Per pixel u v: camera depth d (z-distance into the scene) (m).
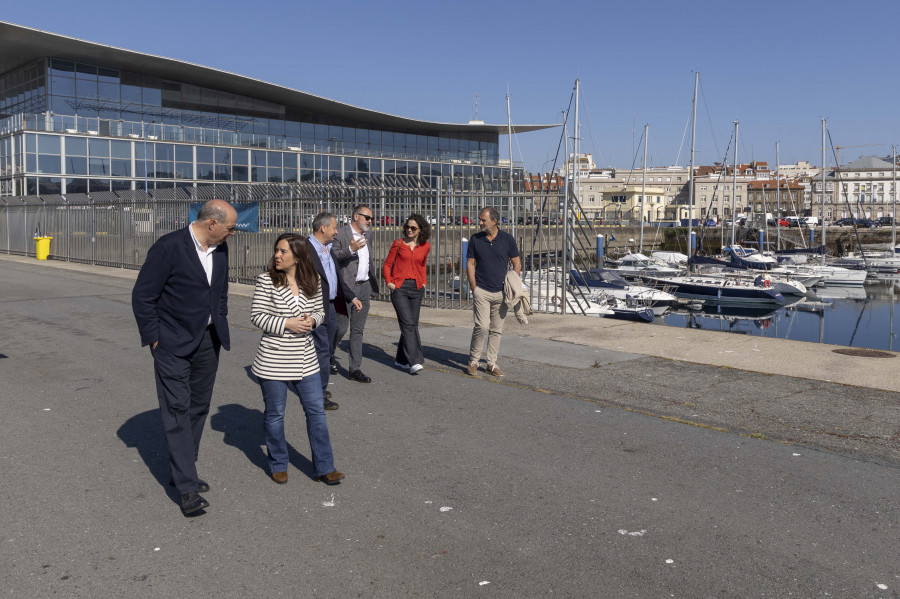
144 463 5.31
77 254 26.55
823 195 48.19
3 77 46.12
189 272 4.37
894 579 3.68
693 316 31.88
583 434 6.01
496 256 7.93
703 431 6.10
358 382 7.81
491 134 67.44
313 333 6.39
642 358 8.99
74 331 11.11
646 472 5.13
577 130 45.22
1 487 4.82
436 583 3.60
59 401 6.98
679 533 4.17
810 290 42.44
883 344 25.11
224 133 47.22
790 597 3.50
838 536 4.15
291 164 50.94
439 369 8.48
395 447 5.66
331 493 4.75
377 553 3.92
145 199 22.73
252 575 3.69
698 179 127.00
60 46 40.88
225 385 7.66
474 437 5.91
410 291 8.11
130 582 3.61
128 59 43.38
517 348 9.66
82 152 40.34
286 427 6.19
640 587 3.57
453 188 13.84
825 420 6.37
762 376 8.00
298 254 4.69
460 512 4.45
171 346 4.38
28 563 3.80
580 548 3.98
